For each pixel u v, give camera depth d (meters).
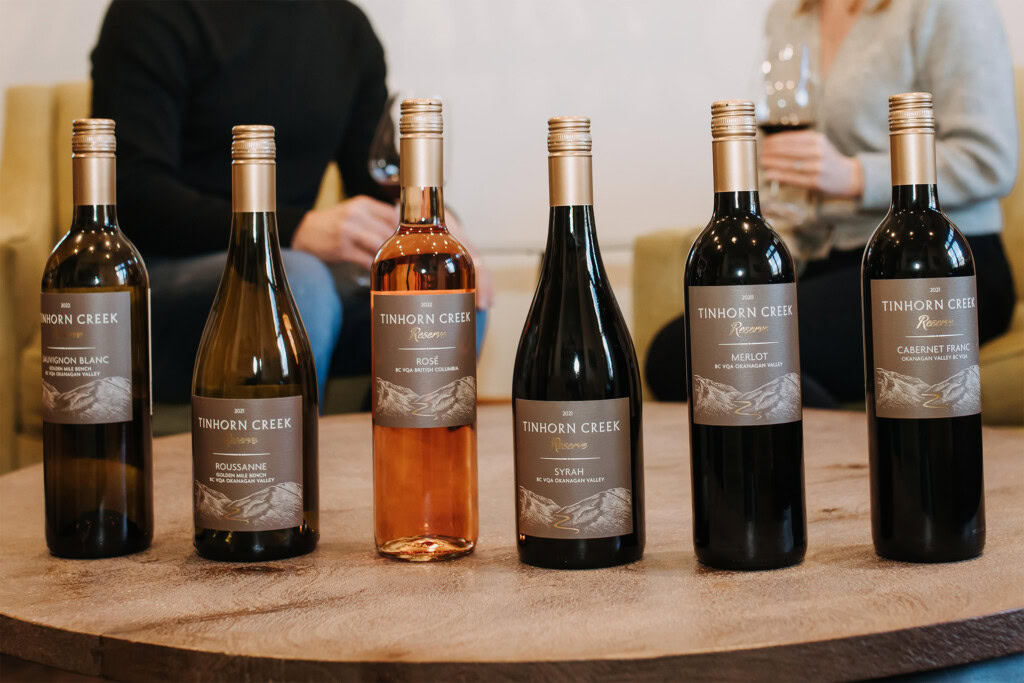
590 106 3.17
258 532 0.75
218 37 2.59
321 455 1.22
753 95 1.91
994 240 2.35
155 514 0.94
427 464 0.75
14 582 0.71
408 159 0.75
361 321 2.24
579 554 0.71
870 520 0.83
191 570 0.74
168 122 2.52
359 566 0.74
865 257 0.73
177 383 2.20
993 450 1.16
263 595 0.66
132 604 0.65
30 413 2.44
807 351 2.34
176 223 2.28
